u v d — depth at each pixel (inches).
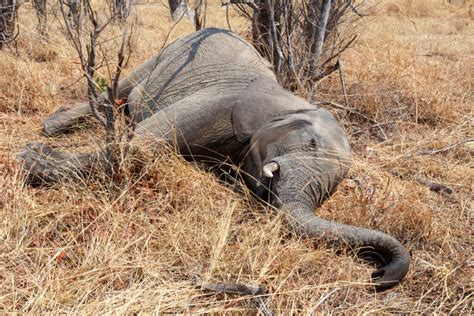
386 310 199.0
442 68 471.5
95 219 219.0
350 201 254.2
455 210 270.7
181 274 204.4
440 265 224.5
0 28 484.7
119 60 244.4
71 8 280.8
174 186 244.8
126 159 246.7
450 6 1015.0
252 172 249.4
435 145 340.8
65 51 454.9
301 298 195.0
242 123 259.6
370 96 377.1
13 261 203.0
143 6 912.3
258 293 187.5
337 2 395.5
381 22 714.8
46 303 181.5
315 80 362.0
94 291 191.8
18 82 368.2
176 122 262.8
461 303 205.0
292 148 235.3
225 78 281.4
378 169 297.9
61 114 316.2
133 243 209.9
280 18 365.7
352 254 216.4
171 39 562.6
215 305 187.0
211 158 268.4
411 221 243.1
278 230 215.8
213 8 882.8
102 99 288.7
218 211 237.8
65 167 251.9
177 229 219.6
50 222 220.8
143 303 183.2
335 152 237.8
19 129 315.9
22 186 237.5
